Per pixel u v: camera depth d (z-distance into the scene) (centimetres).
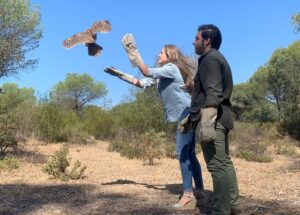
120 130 1655
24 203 555
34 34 1247
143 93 1689
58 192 620
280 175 823
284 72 2342
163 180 741
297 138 2142
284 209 506
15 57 1198
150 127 1606
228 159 443
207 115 411
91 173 820
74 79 3925
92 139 1689
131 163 1017
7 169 851
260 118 3681
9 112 1134
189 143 523
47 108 1600
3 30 1177
